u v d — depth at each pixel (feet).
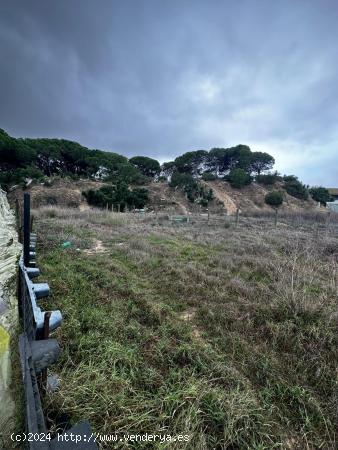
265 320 9.71
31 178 95.25
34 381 4.00
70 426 4.90
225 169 177.47
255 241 24.93
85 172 130.52
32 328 5.20
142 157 163.94
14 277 11.30
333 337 8.45
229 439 5.07
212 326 9.59
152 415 5.43
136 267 16.34
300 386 6.82
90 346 7.51
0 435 4.42
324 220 56.08
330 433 5.65
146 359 7.46
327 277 14.90
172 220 48.55
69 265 15.01
